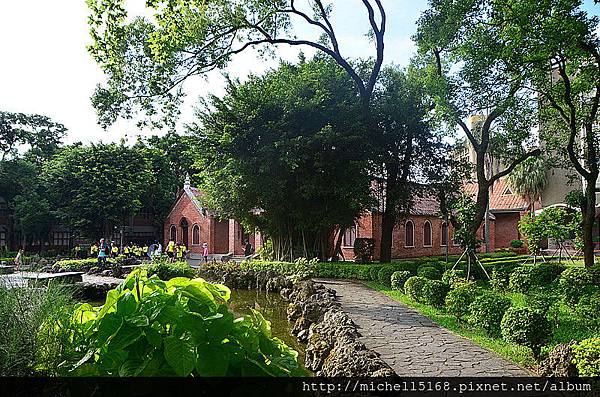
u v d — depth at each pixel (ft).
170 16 36.32
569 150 59.93
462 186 76.54
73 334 6.53
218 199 74.59
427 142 73.31
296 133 66.74
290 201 71.26
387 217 74.18
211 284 6.29
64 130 139.44
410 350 26.12
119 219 117.70
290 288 51.31
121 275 70.33
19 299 12.49
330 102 69.87
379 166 71.10
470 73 54.24
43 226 116.16
